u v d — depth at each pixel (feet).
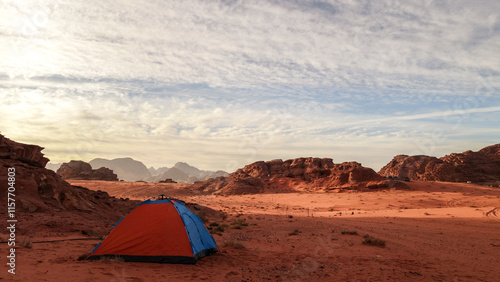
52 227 51.80
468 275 32.55
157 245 32.63
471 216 123.75
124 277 25.36
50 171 74.23
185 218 35.45
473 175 495.00
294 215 135.85
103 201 86.69
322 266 34.35
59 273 24.47
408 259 39.96
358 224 88.17
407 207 204.23
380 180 355.97
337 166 434.30
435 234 70.64
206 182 439.22
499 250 50.80
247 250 42.68
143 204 35.88
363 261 37.81
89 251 35.99
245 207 201.36
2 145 77.10
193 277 27.43
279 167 482.69
